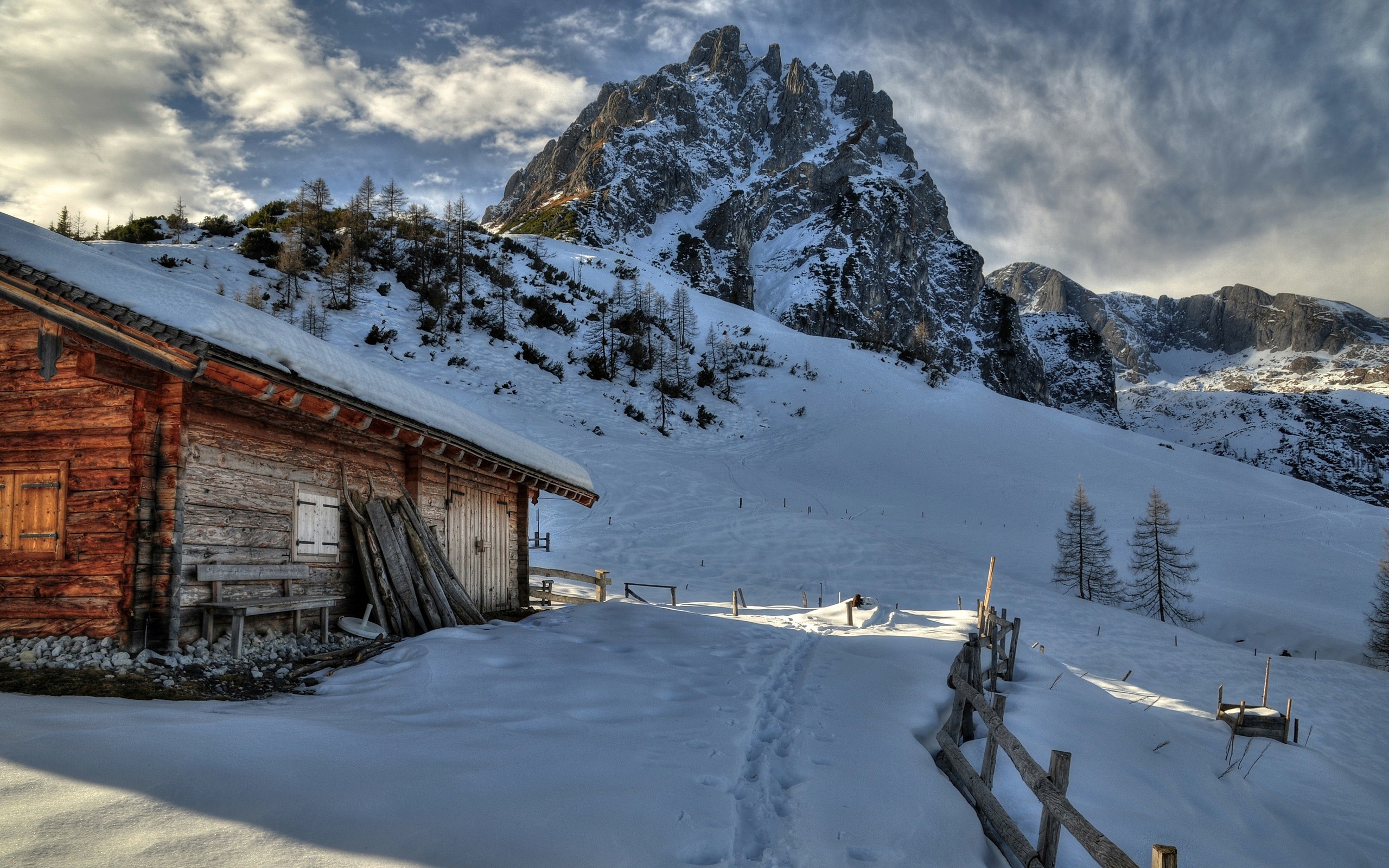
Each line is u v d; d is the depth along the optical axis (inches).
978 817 217.5
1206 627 1355.8
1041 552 1681.8
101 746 166.6
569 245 4746.6
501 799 165.5
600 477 1566.2
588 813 162.6
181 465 276.1
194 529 283.4
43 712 193.5
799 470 2239.2
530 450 533.6
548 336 2623.0
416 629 377.7
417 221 2928.2
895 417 2815.0
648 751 211.9
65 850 124.3
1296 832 327.9
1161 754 343.9
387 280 2395.4
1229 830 280.1
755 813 184.9
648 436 2140.7
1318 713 759.7
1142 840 231.3
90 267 257.3
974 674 326.3
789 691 321.1
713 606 828.6
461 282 2459.4
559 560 1091.3
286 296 1927.9
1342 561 1855.3
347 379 325.7
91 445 277.0
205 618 284.4
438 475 461.7
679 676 312.2
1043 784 171.6
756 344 3528.5
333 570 365.7
